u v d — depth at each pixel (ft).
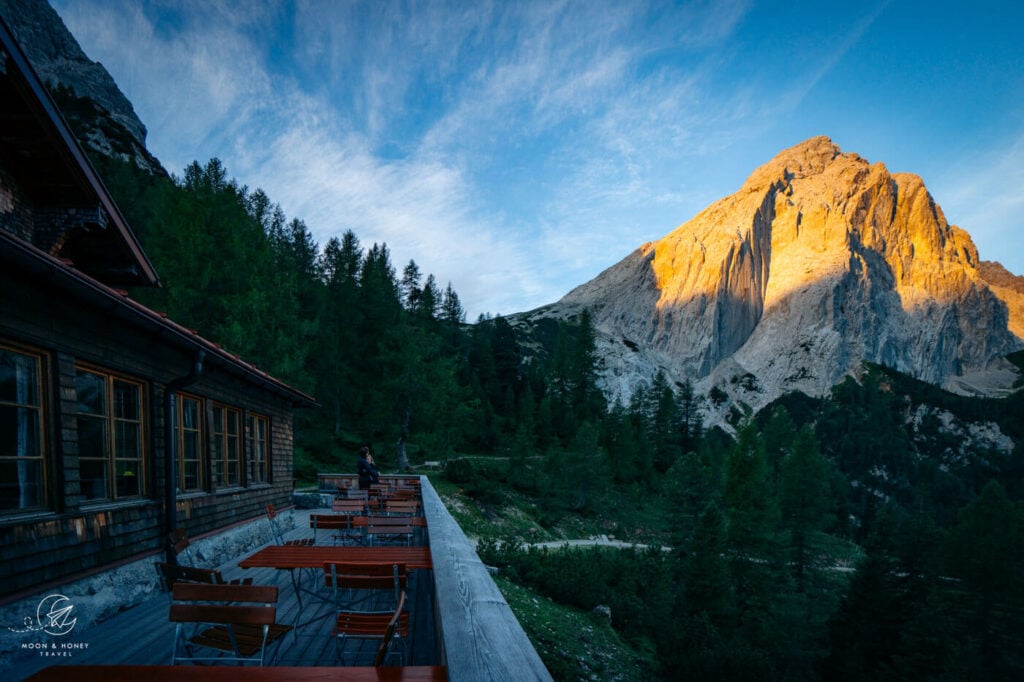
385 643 8.05
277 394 39.73
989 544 164.45
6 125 25.75
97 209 30.22
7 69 23.09
